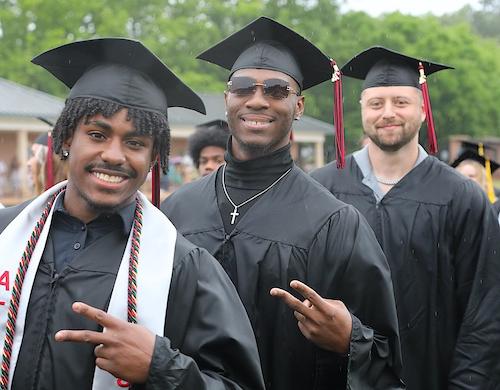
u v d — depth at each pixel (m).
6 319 2.30
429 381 4.07
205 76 30.77
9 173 22.53
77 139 2.38
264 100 3.29
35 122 21.56
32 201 2.54
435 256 4.12
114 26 29.53
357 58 4.47
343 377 3.07
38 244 2.38
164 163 2.58
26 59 28.16
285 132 3.36
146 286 2.34
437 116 34.91
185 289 2.40
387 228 4.18
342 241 3.18
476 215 4.15
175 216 3.54
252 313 3.17
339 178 4.45
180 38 34.00
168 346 2.16
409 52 34.75
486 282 4.08
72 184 2.43
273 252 3.20
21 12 29.22
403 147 4.32
